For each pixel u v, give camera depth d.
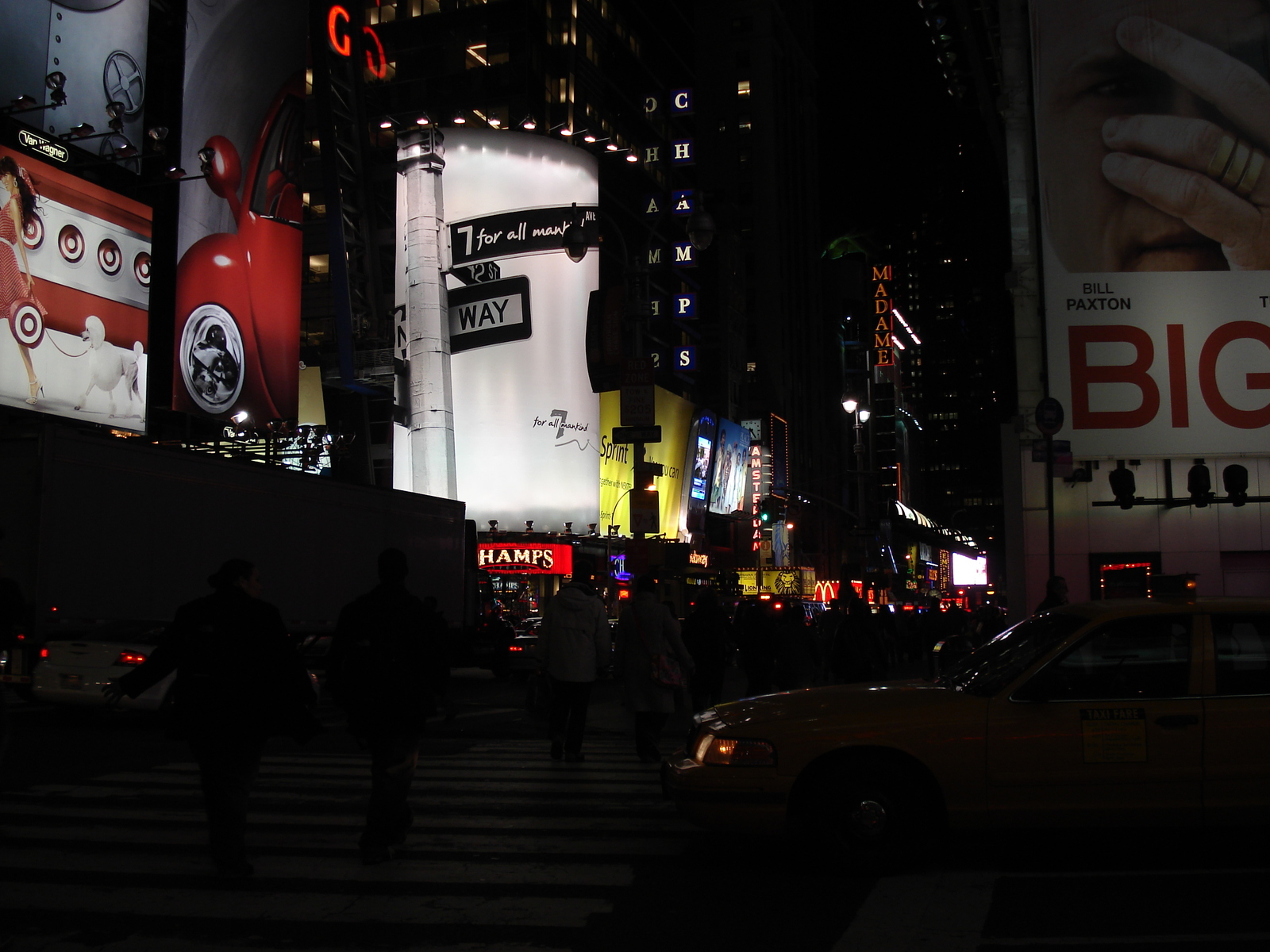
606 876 6.57
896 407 133.38
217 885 6.26
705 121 103.50
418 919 5.62
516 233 49.00
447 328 48.31
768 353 97.50
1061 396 24.81
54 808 8.63
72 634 16.23
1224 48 24.86
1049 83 25.42
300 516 22.17
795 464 100.38
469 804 9.11
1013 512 25.64
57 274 32.94
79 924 5.48
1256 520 24.50
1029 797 6.54
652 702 11.71
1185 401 24.50
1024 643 7.31
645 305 21.80
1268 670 6.74
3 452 16.06
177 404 39.62
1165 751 6.56
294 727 6.28
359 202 51.53
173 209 43.94
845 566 45.72
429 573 27.39
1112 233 24.92
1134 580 19.08
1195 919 5.59
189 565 18.84
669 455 62.66
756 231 100.12
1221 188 24.66
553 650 11.95
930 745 6.57
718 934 5.38
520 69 60.41
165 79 44.38
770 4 103.06
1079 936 5.30
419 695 6.73
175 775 10.45
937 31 29.77
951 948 5.13
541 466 48.00
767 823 6.58
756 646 15.57
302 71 47.19
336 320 48.12
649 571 12.03
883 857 6.52
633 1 75.44
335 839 7.61
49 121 33.72
